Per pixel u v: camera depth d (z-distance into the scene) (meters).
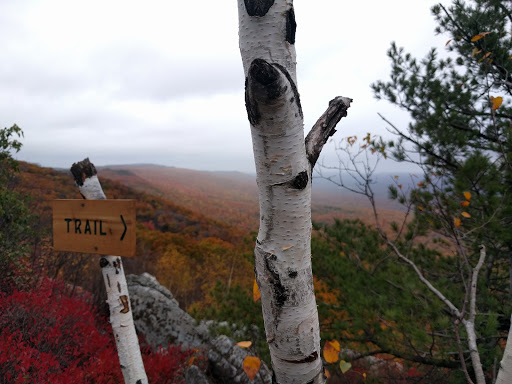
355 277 3.35
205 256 25.38
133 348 1.79
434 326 2.70
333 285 3.57
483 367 2.58
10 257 3.88
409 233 3.07
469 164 2.74
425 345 2.83
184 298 13.43
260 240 0.84
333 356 1.14
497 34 3.16
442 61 3.89
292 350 0.85
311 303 0.85
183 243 27.41
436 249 3.46
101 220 1.59
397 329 2.89
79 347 3.13
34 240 4.92
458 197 2.86
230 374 3.43
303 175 0.76
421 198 2.82
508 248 2.95
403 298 3.00
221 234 43.91
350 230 3.54
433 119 3.48
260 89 0.63
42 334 2.78
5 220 4.09
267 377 3.35
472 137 3.59
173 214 45.78
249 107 0.69
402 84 4.04
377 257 3.37
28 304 3.12
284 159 0.74
